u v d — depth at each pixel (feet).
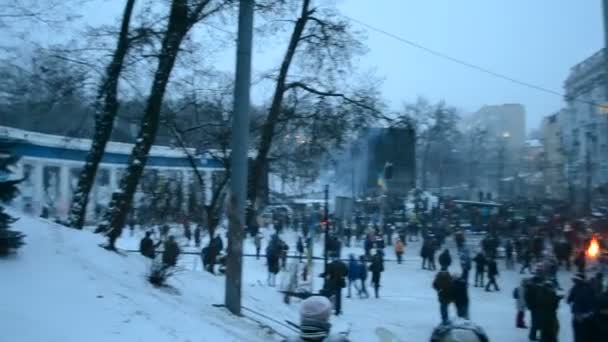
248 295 60.23
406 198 173.06
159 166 141.49
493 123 438.81
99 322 26.35
